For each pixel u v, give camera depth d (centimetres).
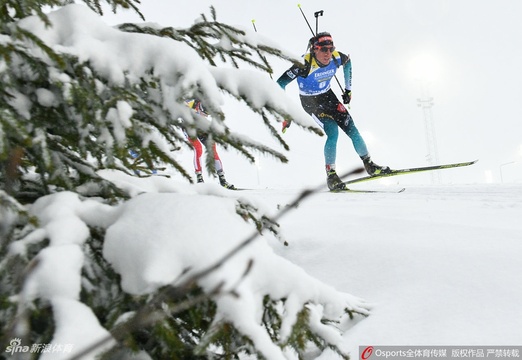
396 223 326
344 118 751
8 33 157
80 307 119
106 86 162
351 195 708
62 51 153
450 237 280
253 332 123
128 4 209
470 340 174
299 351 145
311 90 745
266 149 174
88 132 172
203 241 135
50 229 136
